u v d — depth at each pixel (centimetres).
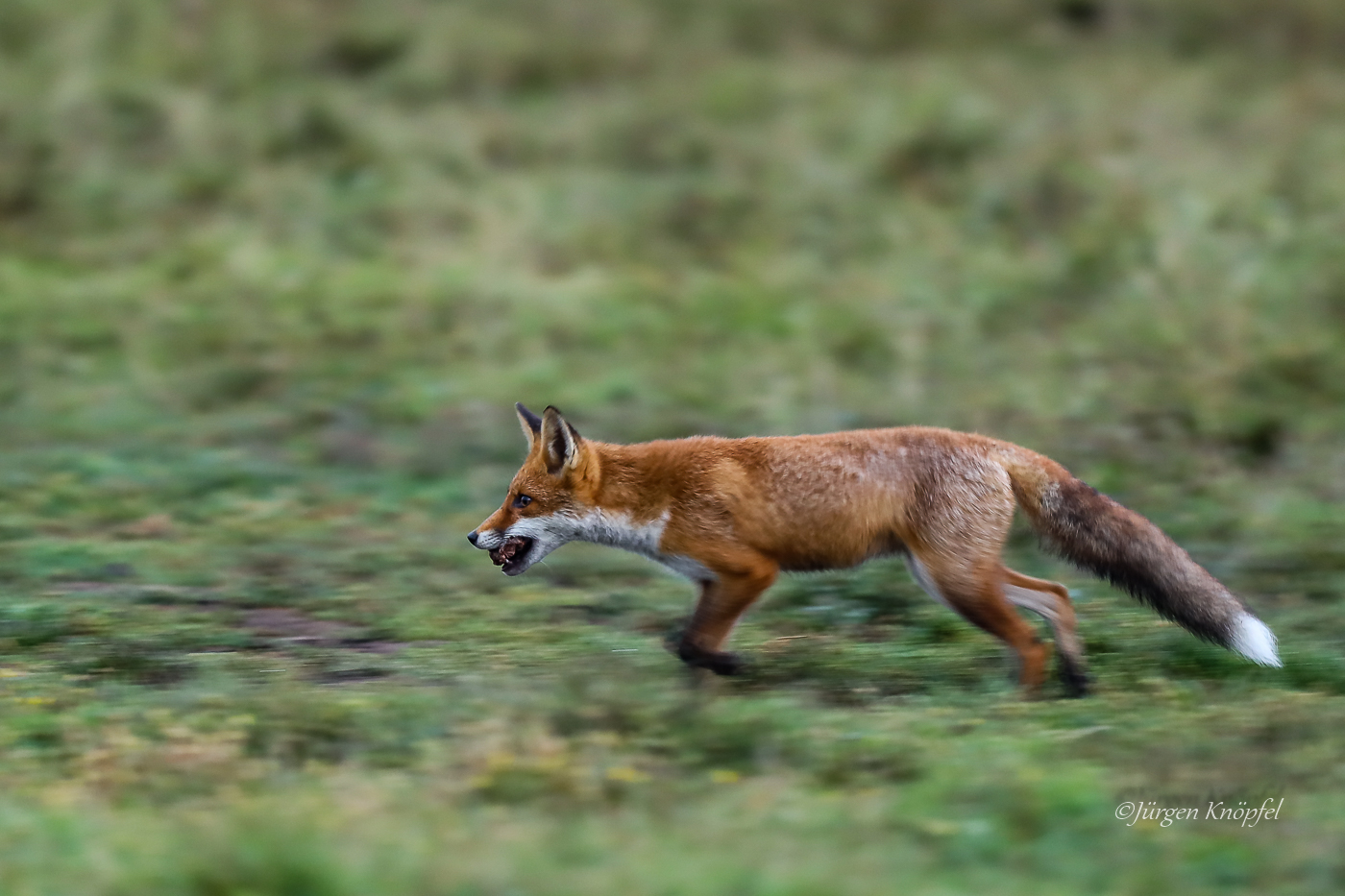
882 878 822
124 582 1580
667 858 843
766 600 1548
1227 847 881
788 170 3062
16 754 1050
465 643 1401
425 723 1104
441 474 1997
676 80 3547
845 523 1262
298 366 2336
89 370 2306
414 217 2894
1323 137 3142
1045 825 916
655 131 3253
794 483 1262
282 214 2903
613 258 2800
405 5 3806
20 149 2986
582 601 1559
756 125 3284
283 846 820
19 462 1964
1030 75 3538
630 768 1006
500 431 2134
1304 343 2361
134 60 3372
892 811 931
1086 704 1191
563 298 2602
